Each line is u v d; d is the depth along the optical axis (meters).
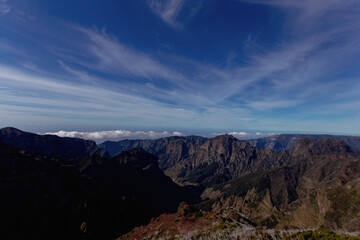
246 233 15.38
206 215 32.59
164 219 36.38
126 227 74.31
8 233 56.06
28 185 67.75
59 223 64.56
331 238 9.22
